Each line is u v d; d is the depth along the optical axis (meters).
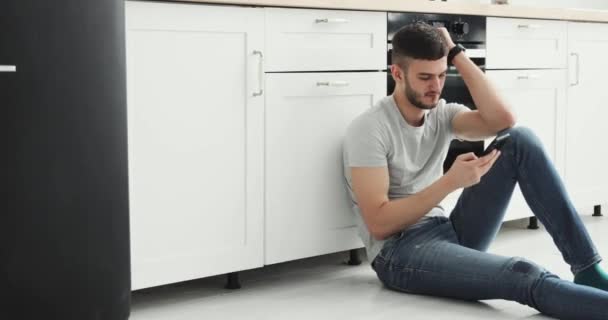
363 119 2.89
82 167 2.17
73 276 2.18
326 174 3.09
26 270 2.10
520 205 3.76
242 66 2.83
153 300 2.83
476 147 3.55
